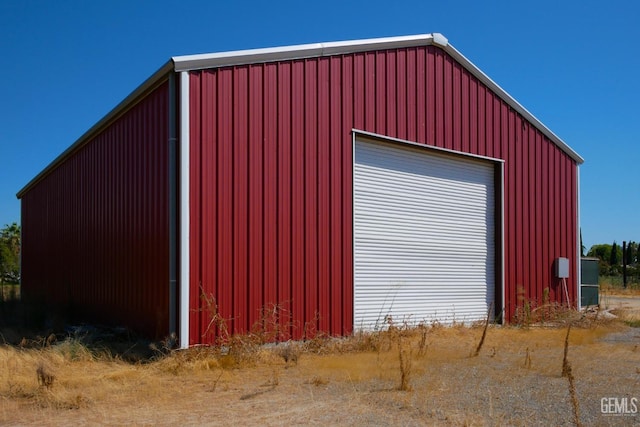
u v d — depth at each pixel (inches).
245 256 402.3
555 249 677.9
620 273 2011.6
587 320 600.4
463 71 585.0
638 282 1653.5
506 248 617.3
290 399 267.7
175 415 243.3
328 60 467.5
